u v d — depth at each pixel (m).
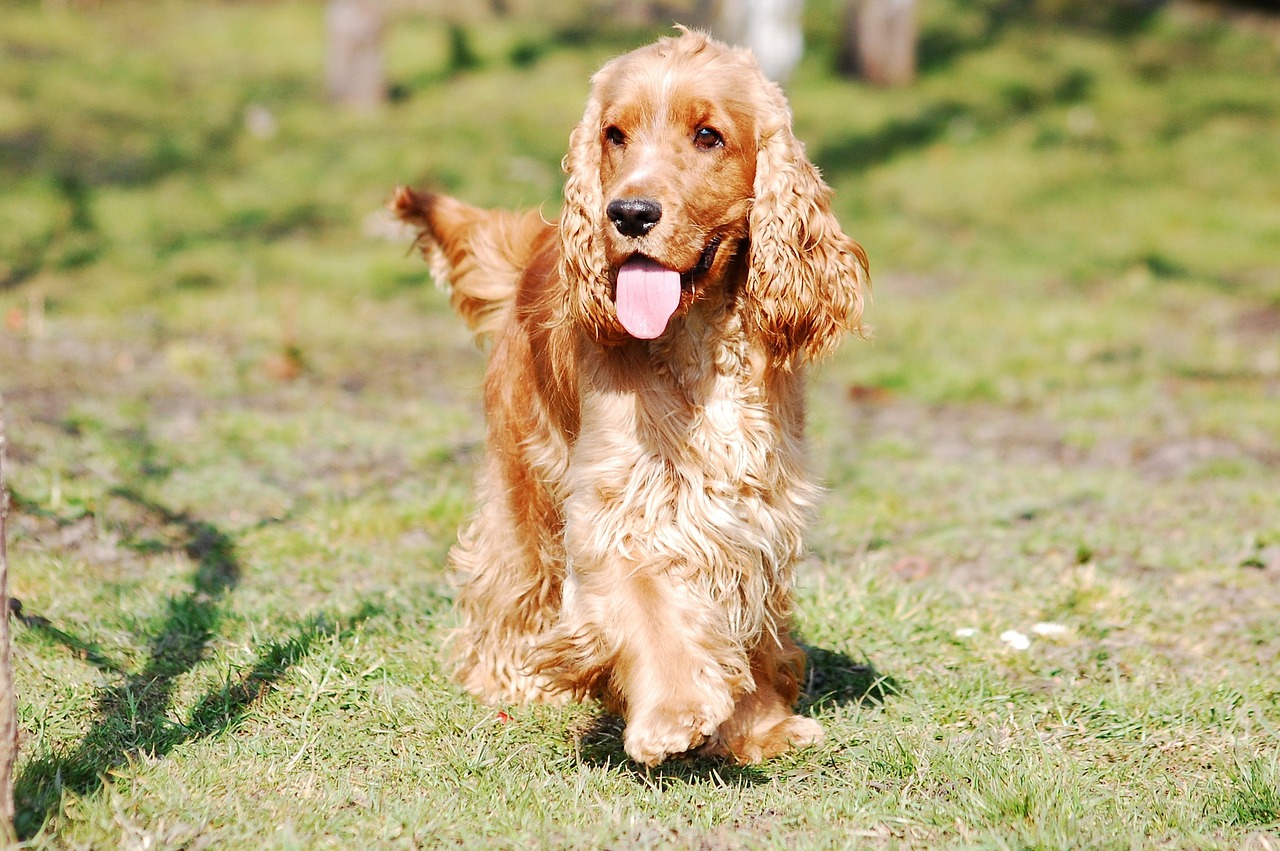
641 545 5.12
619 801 4.88
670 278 5.04
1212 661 6.50
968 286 17.38
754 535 5.25
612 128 5.26
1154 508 9.19
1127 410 12.24
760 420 5.28
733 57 5.35
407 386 12.39
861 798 4.93
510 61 27.88
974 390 13.04
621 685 4.98
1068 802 4.75
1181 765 5.38
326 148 22.20
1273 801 4.80
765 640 5.67
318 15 31.50
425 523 8.53
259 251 17.16
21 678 5.68
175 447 9.66
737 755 5.45
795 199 5.31
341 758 5.21
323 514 8.44
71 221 17.39
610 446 5.18
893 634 6.73
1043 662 6.48
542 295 5.98
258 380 12.13
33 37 27.31
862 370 13.52
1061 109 25.81
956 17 31.58
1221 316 16.16
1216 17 32.56
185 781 4.79
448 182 20.69
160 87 25.11
